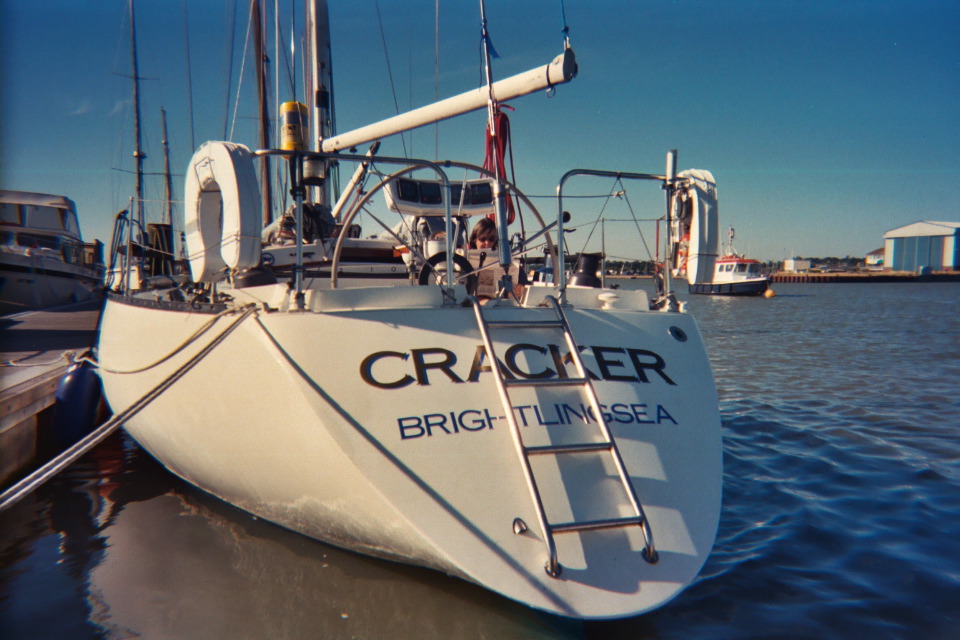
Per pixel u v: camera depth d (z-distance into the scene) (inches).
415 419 110.8
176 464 176.1
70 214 819.4
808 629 111.3
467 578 99.2
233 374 126.4
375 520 107.9
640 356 130.7
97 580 129.4
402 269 211.5
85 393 245.6
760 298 1872.5
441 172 135.9
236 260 135.2
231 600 118.8
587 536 101.1
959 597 122.3
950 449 227.8
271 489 129.0
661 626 111.9
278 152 126.1
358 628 108.8
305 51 292.5
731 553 142.6
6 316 606.2
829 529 155.6
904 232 5162.4
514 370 118.7
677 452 117.3
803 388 362.0
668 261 156.8
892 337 683.4
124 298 197.3
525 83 146.3
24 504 174.9
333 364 115.5
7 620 114.3
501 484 105.3
